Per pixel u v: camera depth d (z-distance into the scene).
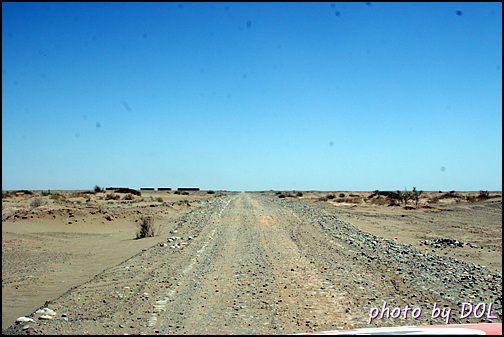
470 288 10.02
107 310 8.25
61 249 17.33
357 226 25.45
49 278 11.98
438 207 41.16
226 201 59.66
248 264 13.14
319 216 31.77
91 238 20.95
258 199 71.06
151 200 57.44
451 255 15.64
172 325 7.38
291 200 65.38
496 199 44.97
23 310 8.97
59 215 25.47
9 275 12.33
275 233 21.80
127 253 16.17
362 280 10.90
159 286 10.20
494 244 18.59
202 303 8.79
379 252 15.50
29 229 22.97
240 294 9.52
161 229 23.94
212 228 23.98
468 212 35.22
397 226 26.30
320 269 12.35
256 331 7.07
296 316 7.93
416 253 15.22
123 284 10.41
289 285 10.38
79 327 7.20
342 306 8.61
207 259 14.04
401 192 52.56
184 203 46.38
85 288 10.03
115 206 37.25
